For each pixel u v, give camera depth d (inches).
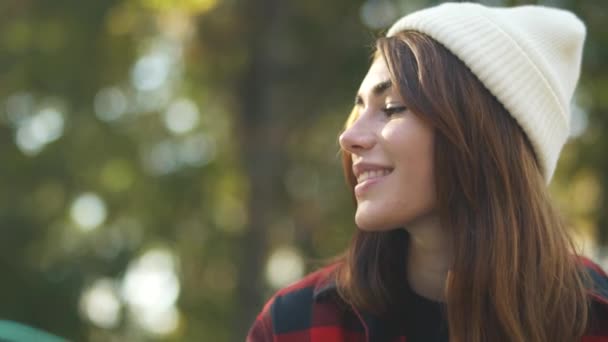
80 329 454.0
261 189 430.3
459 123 74.6
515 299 75.6
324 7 395.9
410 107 73.9
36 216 454.3
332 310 82.6
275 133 433.1
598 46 302.5
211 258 506.3
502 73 76.3
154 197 490.3
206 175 492.4
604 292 81.4
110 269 474.3
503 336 76.1
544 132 79.0
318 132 458.3
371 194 75.1
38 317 443.8
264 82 419.8
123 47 427.2
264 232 430.3
